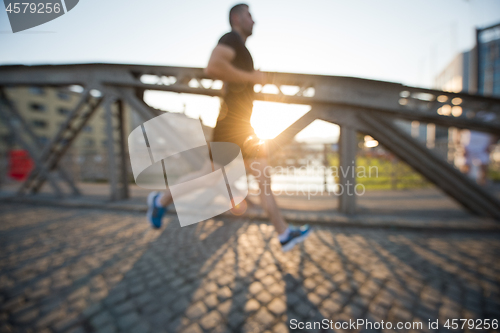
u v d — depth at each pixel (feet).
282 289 5.82
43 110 107.04
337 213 11.82
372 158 19.48
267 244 8.59
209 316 4.89
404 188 20.24
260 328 4.57
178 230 10.08
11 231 10.23
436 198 16.08
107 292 5.74
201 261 7.27
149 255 7.72
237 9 6.08
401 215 11.60
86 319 4.83
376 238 9.26
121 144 15.44
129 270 6.77
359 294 5.66
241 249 8.16
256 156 6.14
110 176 14.80
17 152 26.55
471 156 20.47
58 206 14.87
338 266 6.99
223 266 6.96
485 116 11.23
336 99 10.96
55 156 16.56
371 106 10.96
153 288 5.89
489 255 7.80
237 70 5.39
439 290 5.85
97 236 9.50
